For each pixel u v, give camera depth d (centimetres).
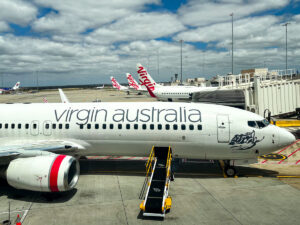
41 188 1173
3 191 1335
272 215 1046
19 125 1553
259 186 1370
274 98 3028
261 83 3005
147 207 1025
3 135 1563
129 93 11694
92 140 1502
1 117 1588
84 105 1612
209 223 988
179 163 1809
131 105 1565
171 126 1434
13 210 1111
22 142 1537
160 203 1048
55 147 1394
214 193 1278
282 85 3123
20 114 1584
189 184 1408
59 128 1517
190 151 1468
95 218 1033
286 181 1449
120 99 7638
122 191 1309
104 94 11556
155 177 1275
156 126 1443
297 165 1764
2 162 1311
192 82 13488
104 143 1498
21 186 1209
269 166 1750
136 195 1258
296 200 1188
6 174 1224
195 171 1641
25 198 1241
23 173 1185
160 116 1466
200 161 1856
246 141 1412
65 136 1516
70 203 1173
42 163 1182
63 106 1617
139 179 1494
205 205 1143
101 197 1236
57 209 1116
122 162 1856
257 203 1160
